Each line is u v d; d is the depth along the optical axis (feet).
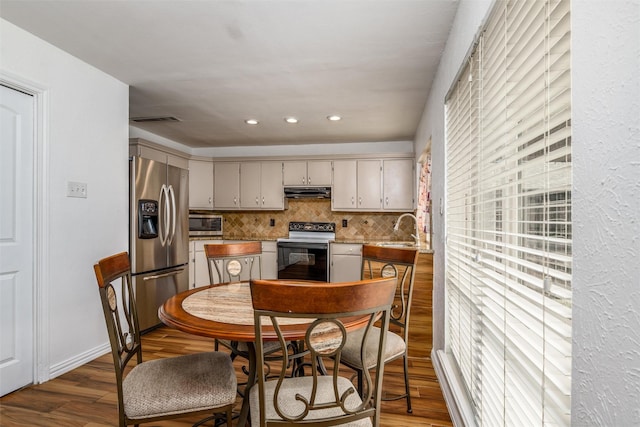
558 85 2.66
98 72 8.61
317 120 12.75
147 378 4.72
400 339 6.40
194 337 10.56
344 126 13.58
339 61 7.98
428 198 11.82
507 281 3.74
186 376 4.77
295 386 4.45
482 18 4.40
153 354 9.25
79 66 8.10
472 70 5.01
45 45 7.31
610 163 1.83
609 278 1.84
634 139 1.64
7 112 6.84
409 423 6.19
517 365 3.46
